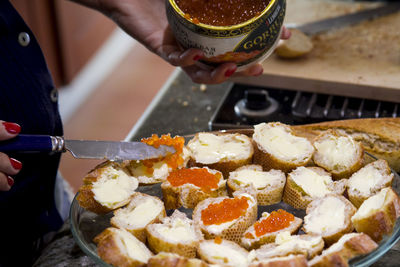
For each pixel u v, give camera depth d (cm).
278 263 58
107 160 69
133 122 176
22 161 76
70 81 185
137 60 214
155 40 79
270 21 65
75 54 186
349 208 63
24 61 75
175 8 65
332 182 67
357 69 88
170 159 69
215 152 70
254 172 69
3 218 77
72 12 177
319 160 69
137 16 79
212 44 65
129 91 193
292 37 90
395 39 95
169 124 84
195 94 89
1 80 74
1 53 74
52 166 79
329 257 58
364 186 66
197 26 64
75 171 150
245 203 65
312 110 84
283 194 68
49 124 78
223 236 63
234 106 84
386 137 72
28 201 78
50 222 80
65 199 88
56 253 68
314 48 94
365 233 61
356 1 110
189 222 64
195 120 84
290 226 63
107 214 67
